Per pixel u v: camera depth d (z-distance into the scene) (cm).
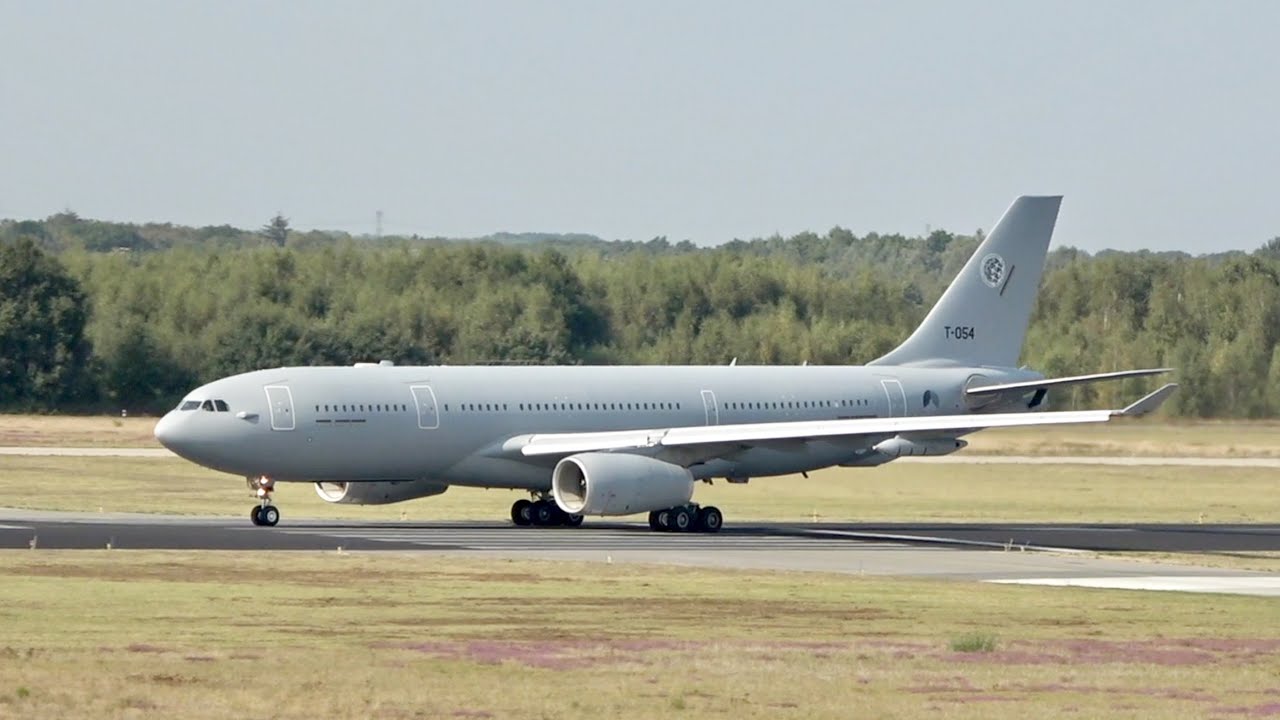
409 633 10981
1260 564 17600
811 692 9019
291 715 8150
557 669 9588
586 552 17288
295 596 12762
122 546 16662
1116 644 11144
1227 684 9531
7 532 18000
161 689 8700
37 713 8069
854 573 15550
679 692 8925
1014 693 9144
